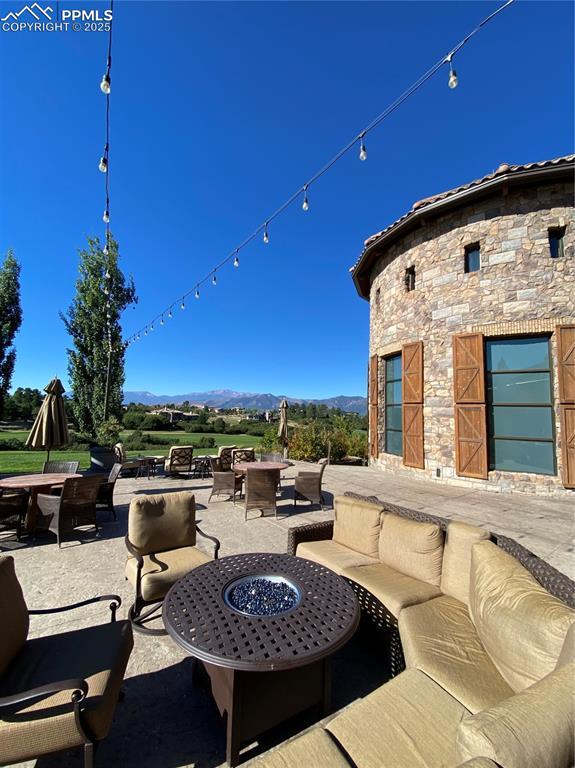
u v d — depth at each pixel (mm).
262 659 1412
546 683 993
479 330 7523
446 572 2369
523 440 7117
